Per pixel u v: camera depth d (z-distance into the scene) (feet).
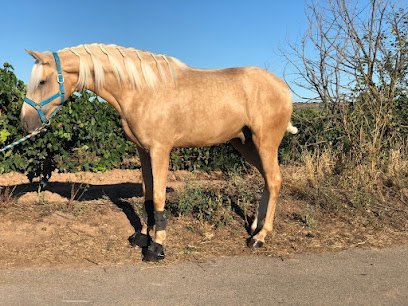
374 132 23.93
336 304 11.14
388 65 24.97
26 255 14.05
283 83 15.94
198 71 14.90
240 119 15.06
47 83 13.02
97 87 13.58
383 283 12.51
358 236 16.66
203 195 19.45
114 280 12.49
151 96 13.61
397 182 22.20
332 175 22.97
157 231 14.15
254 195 20.43
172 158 26.21
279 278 12.81
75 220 16.60
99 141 22.63
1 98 18.20
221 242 15.78
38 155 19.16
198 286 12.15
